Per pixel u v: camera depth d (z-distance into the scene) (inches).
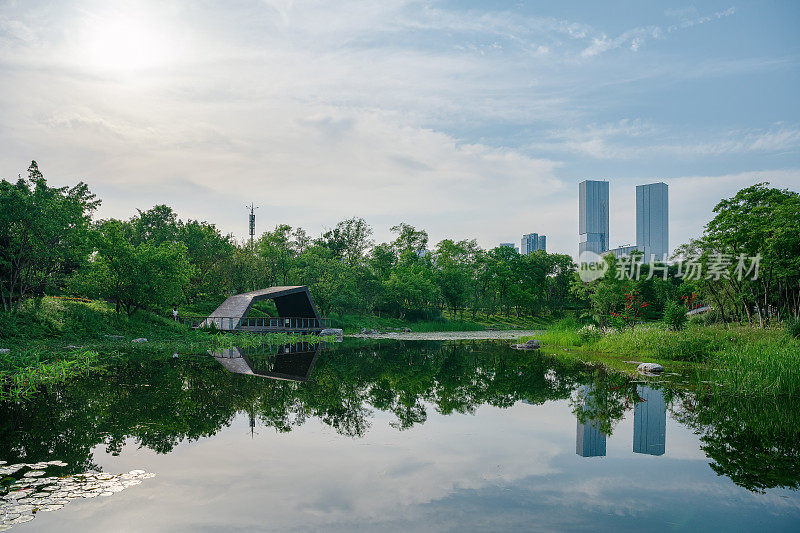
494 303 2723.9
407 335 1704.0
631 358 842.8
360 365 754.2
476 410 424.5
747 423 377.7
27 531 180.5
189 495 220.5
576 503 216.7
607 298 1920.5
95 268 1127.0
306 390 509.7
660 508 212.4
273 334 1304.1
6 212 874.8
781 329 821.2
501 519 198.2
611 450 303.4
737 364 556.7
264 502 213.5
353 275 2235.5
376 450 298.0
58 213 933.8
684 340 783.7
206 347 970.7
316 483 239.5
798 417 398.6
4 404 422.3
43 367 584.1
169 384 528.4
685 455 294.4
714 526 193.5
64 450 289.4
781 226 1061.8
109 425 351.6
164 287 1168.8
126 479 240.7
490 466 269.7
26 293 1042.1
